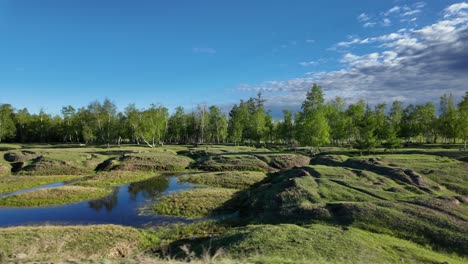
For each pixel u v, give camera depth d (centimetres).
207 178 5481
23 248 2234
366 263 1838
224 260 1578
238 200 4062
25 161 6794
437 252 2230
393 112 10612
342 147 9994
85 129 11738
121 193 4578
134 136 12638
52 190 4366
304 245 2080
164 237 2811
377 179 4353
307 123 7781
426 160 5803
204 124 13625
